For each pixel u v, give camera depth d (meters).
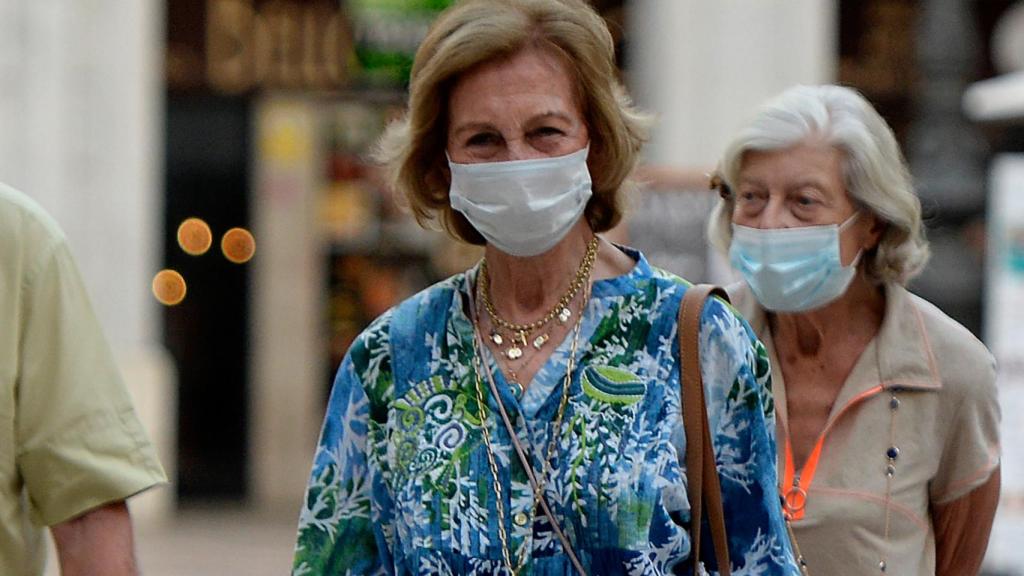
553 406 7.08
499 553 6.97
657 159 28.97
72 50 28.48
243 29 32.12
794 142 9.34
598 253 7.41
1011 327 17.67
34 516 7.68
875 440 9.46
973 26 32.03
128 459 7.63
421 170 7.52
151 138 29.69
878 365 9.51
